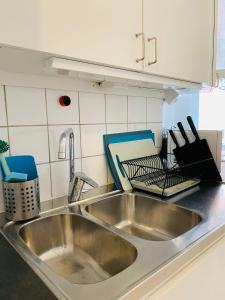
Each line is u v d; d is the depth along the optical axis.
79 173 0.95
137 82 0.98
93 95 1.09
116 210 1.07
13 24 0.51
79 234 0.86
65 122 1.00
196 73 1.08
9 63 0.70
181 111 1.66
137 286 0.49
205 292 0.71
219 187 1.17
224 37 1.20
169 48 0.91
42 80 0.91
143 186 1.11
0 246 0.66
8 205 0.79
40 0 0.55
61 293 0.47
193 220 0.88
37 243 0.83
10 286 0.49
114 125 1.20
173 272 0.59
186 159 1.26
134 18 0.76
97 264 0.79
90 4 0.64
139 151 1.28
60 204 0.96
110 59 0.70
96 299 0.45
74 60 0.66
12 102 0.85
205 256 0.69
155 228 1.02
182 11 0.96
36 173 0.89
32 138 0.91
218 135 1.22
